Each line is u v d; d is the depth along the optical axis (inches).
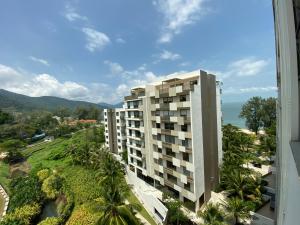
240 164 1358.3
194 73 1102.4
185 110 1069.8
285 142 247.3
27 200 1406.3
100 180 1514.5
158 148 1312.7
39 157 2891.2
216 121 1204.5
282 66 246.5
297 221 179.2
